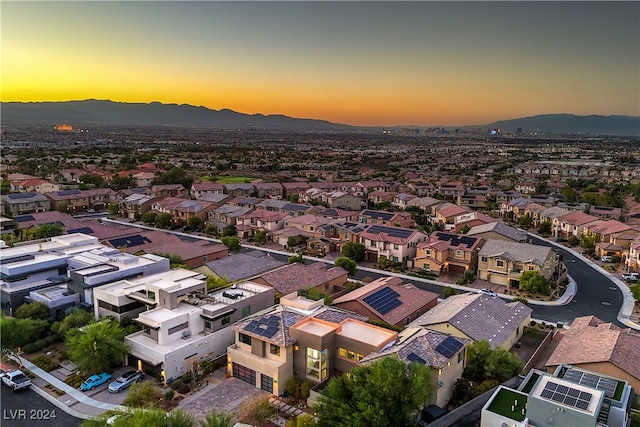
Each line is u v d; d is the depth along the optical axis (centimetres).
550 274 7344
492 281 7425
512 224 11969
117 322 4797
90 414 3812
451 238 8250
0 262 5938
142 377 4362
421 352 3834
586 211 11931
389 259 8331
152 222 11512
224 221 10944
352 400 3312
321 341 4034
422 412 3634
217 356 4722
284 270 6488
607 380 3538
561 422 2906
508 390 3509
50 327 5112
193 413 3822
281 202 12025
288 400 4034
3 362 4644
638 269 7788
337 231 9538
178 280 5403
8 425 3638
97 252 6662
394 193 14388
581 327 4856
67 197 12506
